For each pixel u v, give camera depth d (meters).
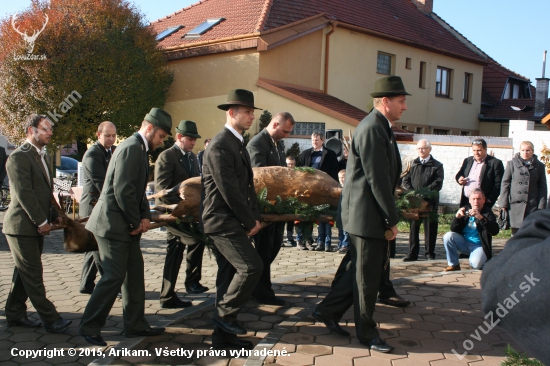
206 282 6.43
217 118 17.98
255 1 19.09
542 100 26.30
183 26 20.64
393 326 4.64
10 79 15.51
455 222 6.80
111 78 16.16
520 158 8.27
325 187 5.19
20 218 4.40
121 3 17.06
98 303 4.20
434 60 23.78
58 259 7.84
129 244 4.33
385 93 4.08
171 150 5.66
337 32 19.27
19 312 4.69
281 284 6.20
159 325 4.66
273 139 5.70
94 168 5.67
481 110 27.66
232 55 17.38
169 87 18.98
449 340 4.29
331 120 16.02
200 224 4.25
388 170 3.93
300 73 18.16
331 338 4.31
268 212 4.85
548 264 1.31
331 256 8.29
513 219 8.27
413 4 27.06
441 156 14.09
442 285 6.05
